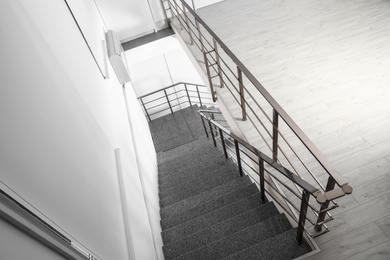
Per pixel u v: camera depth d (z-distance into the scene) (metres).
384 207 1.79
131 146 2.86
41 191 0.78
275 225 2.08
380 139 2.18
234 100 2.84
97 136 1.71
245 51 3.54
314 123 2.45
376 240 1.66
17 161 0.71
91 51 2.38
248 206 2.46
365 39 3.18
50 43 1.38
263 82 3.00
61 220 0.84
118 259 1.29
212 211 2.51
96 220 1.19
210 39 3.97
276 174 2.22
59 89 1.27
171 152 4.84
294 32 3.64
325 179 2.04
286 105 2.67
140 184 2.59
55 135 1.04
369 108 2.43
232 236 2.10
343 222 1.78
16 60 0.91
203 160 3.94
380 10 3.57
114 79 3.37
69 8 2.13
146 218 2.29
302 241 1.83
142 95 5.96
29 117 0.87
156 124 5.84
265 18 4.13
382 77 2.67
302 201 1.47
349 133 2.29
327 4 4.02
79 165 1.20
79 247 0.88
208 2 4.91
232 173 3.24
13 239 0.57
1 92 0.74
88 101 1.75
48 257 0.69
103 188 1.46
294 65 3.11
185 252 2.23
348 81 2.73
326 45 3.26
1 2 0.96
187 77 5.92
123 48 4.77
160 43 4.82
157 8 4.74
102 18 4.61
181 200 2.99
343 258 1.64
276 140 1.91
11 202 0.59
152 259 1.94
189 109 6.08
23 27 1.09
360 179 1.97
